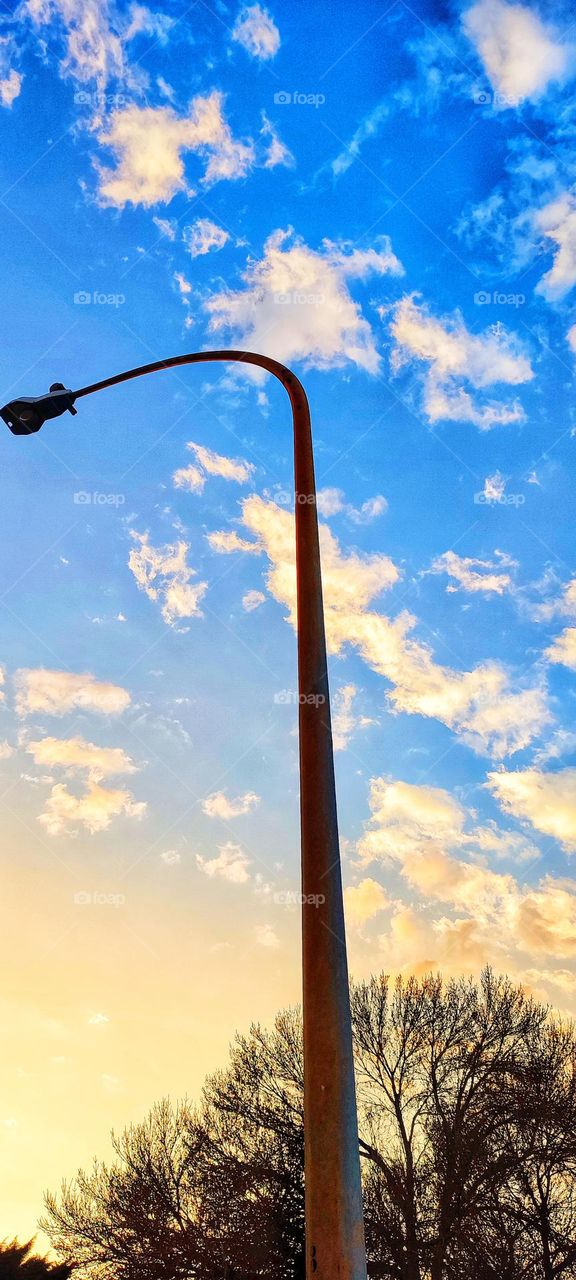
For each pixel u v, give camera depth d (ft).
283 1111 54.08
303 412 17.40
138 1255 50.37
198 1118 55.57
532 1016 56.24
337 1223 9.33
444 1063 56.24
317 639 13.75
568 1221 48.52
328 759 12.64
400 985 60.13
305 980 11.02
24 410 24.26
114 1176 54.44
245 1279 47.83
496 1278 46.39
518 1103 52.26
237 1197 50.34
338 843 12.01
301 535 15.25
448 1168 50.19
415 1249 48.32
